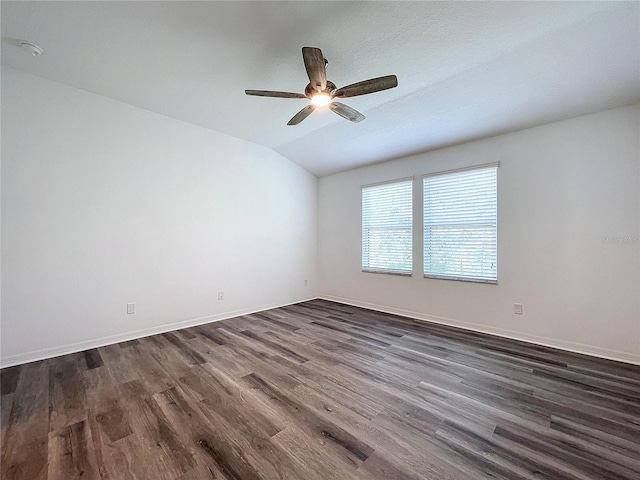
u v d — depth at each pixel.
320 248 5.64
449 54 2.35
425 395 2.14
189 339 3.35
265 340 3.32
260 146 4.69
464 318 3.73
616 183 2.72
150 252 3.53
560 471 1.44
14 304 2.69
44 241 2.84
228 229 4.28
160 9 1.94
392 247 4.53
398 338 3.36
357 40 2.20
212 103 3.31
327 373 2.50
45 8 1.93
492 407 1.98
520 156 3.26
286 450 1.59
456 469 1.45
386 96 3.03
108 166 3.22
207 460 1.52
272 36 2.19
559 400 2.06
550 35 2.09
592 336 2.85
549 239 3.08
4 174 2.65
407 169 4.31
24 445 1.62
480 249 3.58
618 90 2.52
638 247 2.63
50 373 2.50
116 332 3.26
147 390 2.22
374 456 1.54
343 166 5.04
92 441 1.66
